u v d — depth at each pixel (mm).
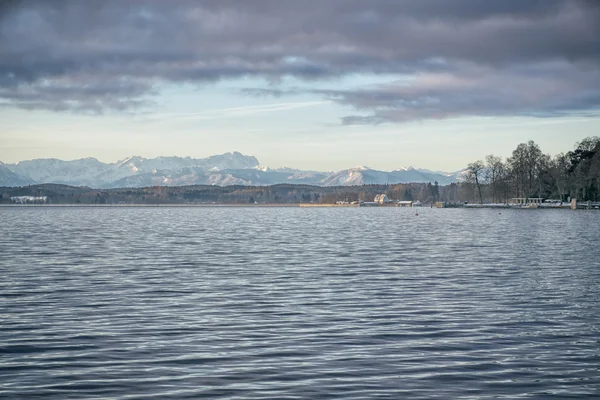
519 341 27828
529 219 172875
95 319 32375
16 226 143625
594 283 45562
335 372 23094
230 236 105375
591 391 21281
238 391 21016
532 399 20469
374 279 48000
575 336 28828
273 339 28062
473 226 139500
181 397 20438
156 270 53656
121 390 21109
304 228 136125
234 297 39312
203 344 27141
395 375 22781
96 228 134625
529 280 47344
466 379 22422
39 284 44844
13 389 21203
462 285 44656
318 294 40562
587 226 132625
